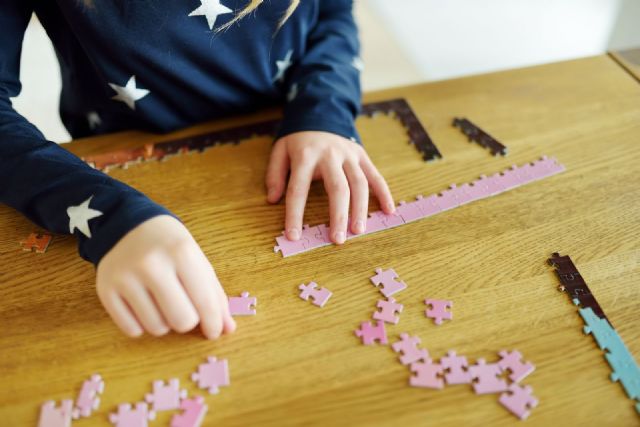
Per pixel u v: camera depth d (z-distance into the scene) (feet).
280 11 1.74
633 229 1.56
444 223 1.58
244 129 1.82
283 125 1.74
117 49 1.69
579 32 3.56
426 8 3.42
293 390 1.33
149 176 1.69
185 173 1.70
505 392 1.31
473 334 1.39
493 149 1.75
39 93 3.32
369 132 1.82
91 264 1.51
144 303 1.35
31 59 3.29
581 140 1.77
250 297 1.45
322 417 1.30
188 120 1.86
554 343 1.37
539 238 1.54
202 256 1.41
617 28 3.50
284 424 1.29
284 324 1.41
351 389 1.32
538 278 1.47
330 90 1.77
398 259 1.51
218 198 1.64
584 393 1.31
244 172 1.70
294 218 1.57
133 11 1.64
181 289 1.36
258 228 1.58
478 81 1.99
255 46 1.78
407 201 1.63
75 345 1.39
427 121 1.84
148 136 1.81
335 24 1.96
